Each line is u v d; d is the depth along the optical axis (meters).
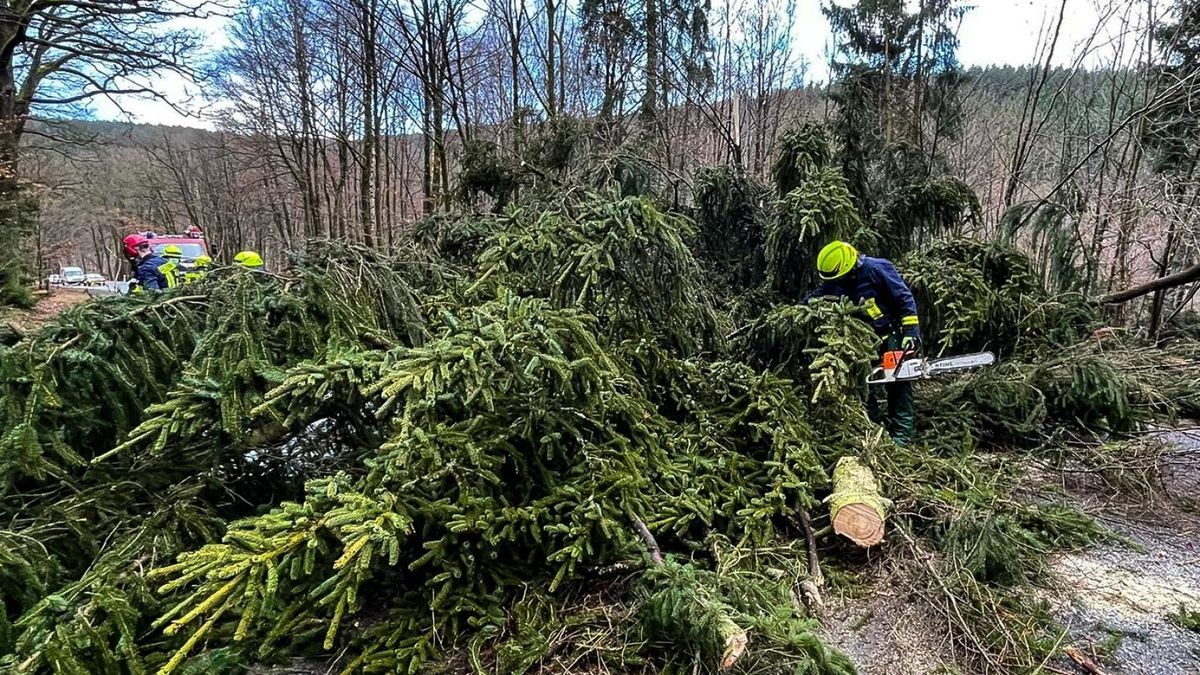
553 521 2.01
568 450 2.25
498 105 11.69
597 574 2.06
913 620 1.99
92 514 1.98
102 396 2.14
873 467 2.54
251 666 1.76
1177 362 4.41
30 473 1.92
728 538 2.29
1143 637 1.88
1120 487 2.94
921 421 3.53
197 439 2.23
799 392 3.06
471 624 1.82
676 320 3.20
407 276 3.46
